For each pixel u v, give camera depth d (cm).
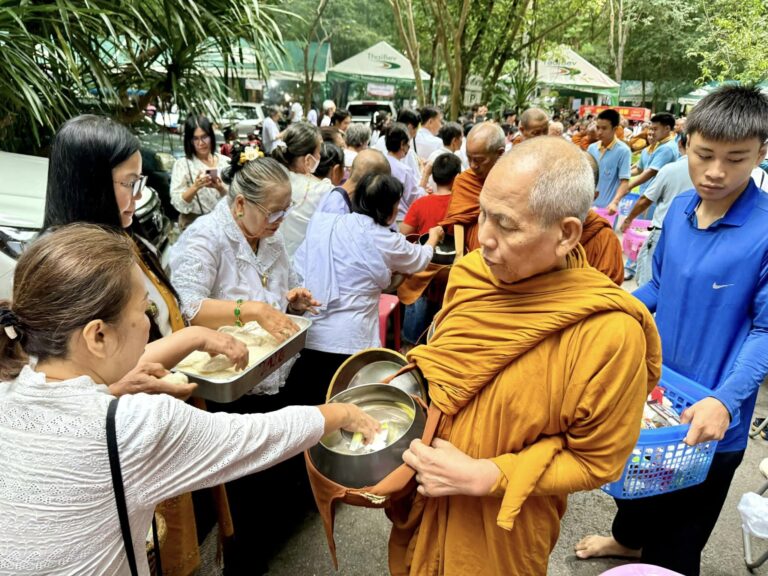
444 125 502
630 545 198
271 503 205
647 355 105
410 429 114
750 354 137
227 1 389
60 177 124
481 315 103
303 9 1623
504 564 114
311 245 220
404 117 585
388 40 2344
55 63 321
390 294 288
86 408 79
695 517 166
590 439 98
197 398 153
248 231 178
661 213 361
